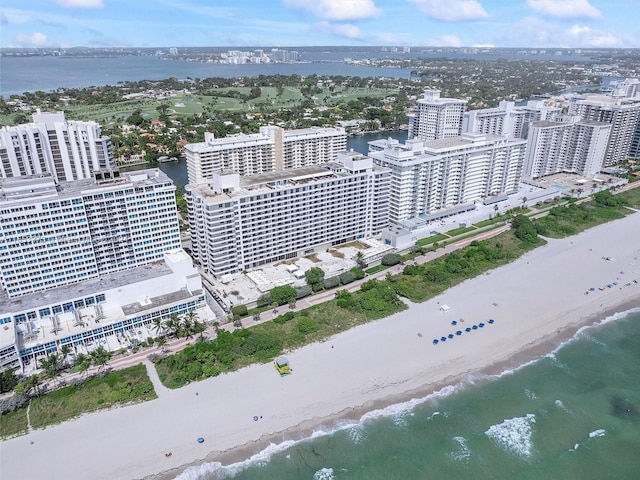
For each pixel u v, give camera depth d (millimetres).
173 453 129125
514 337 180875
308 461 129375
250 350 166125
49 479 120688
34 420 137750
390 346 173375
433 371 162250
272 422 139875
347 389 152875
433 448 134750
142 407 143375
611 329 187125
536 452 134625
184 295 189750
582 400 152500
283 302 196500
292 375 157625
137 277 188000
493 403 150500
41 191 184750
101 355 153000
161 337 172125
